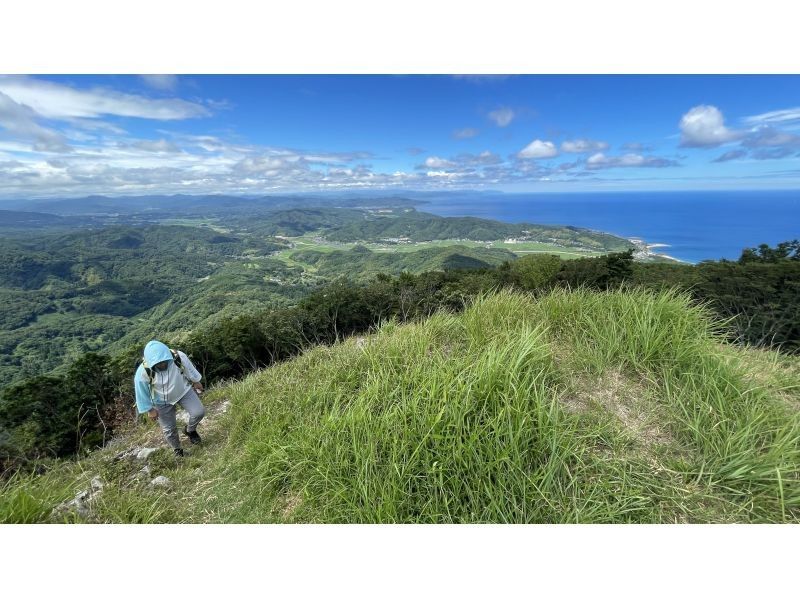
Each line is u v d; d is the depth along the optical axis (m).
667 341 3.24
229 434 4.15
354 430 2.68
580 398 2.88
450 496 2.19
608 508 2.00
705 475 2.17
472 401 2.54
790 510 2.01
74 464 4.55
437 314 4.85
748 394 2.72
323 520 2.35
